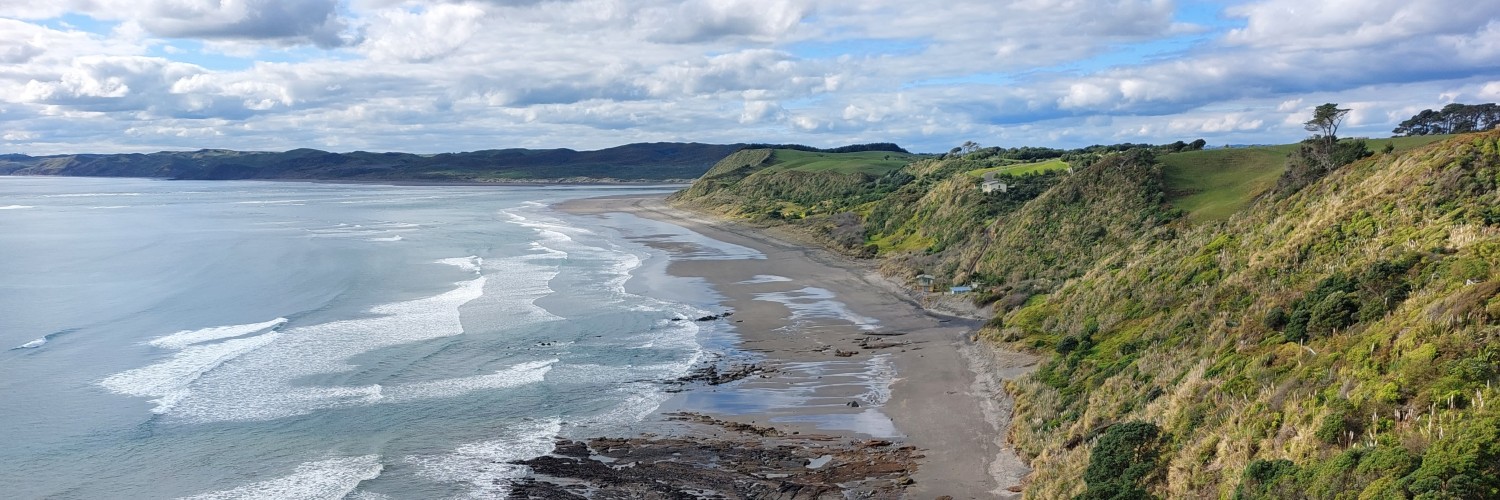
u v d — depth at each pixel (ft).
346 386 117.39
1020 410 102.06
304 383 118.73
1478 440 54.19
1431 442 56.39
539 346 138.82
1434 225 99.60
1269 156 199.31
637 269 225.76
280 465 91.04
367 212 469.98
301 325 153.99
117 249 271.90
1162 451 75.77
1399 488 53.31
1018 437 93.25
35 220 397.19
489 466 90.43
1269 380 78.48
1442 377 63.16
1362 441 60.95
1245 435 70.59
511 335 145.79
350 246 280.72
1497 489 51.34
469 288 192.85
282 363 128.26
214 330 151.23
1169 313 118.11
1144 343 111.65
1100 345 118.62
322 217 428.56
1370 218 110.11
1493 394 58.80
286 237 313.94
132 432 100.07
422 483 86.17
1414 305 79.87
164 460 92.22
